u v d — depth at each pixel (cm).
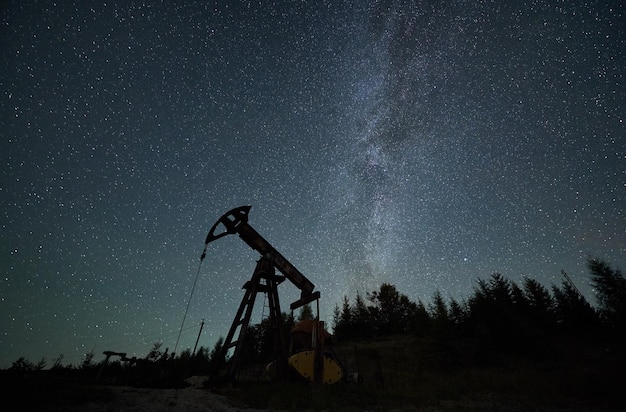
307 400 842
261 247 1305
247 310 1166
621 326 2550
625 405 808
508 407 880
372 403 911
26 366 873
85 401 613
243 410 710
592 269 2973
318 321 1206
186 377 1509
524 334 2277
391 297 4359
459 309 3122
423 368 2061
